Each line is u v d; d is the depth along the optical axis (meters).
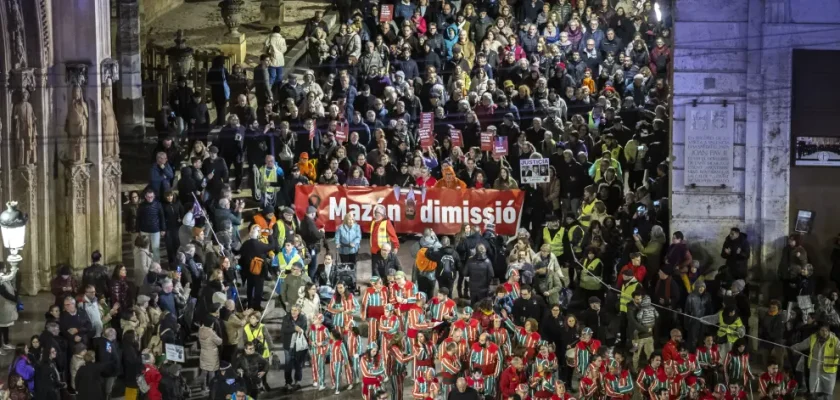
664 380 44.16
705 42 51.81
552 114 60.66
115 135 53.38
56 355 43.59
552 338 46.22
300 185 55.16
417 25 70.06
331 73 65.50
